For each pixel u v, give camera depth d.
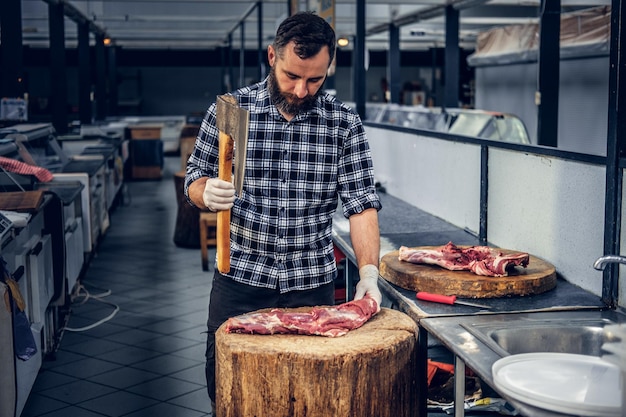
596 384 1.92
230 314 2.50
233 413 2.12
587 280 2.81
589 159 2.74
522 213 3.33
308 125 2.43
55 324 4.94
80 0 10.88
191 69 23.09
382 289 2.97
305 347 2.09
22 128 6.41
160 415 3.93
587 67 10.01
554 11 6.00
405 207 4.93
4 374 3.01
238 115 2.05
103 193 8.34
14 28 7.01
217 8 12.59
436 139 4.47
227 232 2.20
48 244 4.47
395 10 11.34
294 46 2.16
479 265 2.78
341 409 2.06
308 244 2.48
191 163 2.52
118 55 21.30
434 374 3.11
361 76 7.30
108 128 12.24
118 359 4.76
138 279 6.81
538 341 2.35
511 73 13.27
